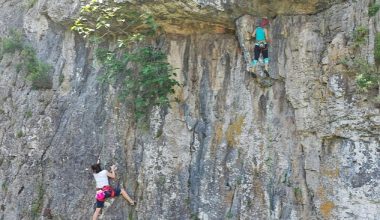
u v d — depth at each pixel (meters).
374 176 8.08
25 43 12.70
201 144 10.15
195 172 10.00
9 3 14.02
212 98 10.27
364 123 8.21
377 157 8.11
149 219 9.88
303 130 9.02
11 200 11.12
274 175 9.33
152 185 10.09
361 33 8.45
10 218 10.95
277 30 9.59
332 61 8.73
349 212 8.27
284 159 9.30
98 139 10.66
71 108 11.21
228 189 9.60
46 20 12.44
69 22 11.48
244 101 9.93
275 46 9.57
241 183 9.53
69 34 11.91
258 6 9.43
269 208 9.20
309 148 8.98
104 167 10.37
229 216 9.41
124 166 10.34
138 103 10.21
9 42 12.76
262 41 9.47
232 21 9.98
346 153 8.46
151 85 10.23
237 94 10.05
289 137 9.34
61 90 11.57
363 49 8.41
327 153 8.78
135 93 10.55
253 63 9.59
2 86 12.57
